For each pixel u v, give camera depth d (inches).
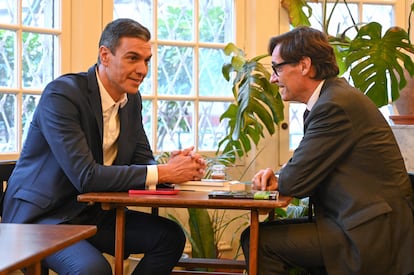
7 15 128.9
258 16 153.6
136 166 88.4
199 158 90.7
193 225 137.4
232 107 143.8
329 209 87.8
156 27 146.1
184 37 150.2
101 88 95.0
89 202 84.7
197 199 77.4
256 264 79.7
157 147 147.0
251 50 154.9
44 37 134.6
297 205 132.7
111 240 96.1
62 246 52.8
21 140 129.9
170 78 148.9
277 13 155.3
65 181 90.7
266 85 136.3
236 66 138.4
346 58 133.7
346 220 83.9
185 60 150.3
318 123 86.7
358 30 139.6
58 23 136.1
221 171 97.5
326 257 83.5
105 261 81.7
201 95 152.3
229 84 154.9
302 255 85.2
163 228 95.4
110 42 93.0
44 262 85.2
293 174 85.6
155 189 87.1
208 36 152.9
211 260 110.7
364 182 85.4
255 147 154.4
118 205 81.2
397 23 162.9
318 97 91.5
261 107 137.6
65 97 90.1
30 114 132.3
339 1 159.3
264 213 78.1
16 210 90.8
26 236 55.7
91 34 138.6
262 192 81.5
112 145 98.7
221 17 154.2
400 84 135.1
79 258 80.7
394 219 84.0
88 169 86.4
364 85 133.4
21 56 130.0
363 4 161.3
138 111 104.3
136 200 77.9
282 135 156.0
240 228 155.3
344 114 86.1
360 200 84.0
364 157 86.0
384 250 82.2
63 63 136.4
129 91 94.3
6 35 128.7
